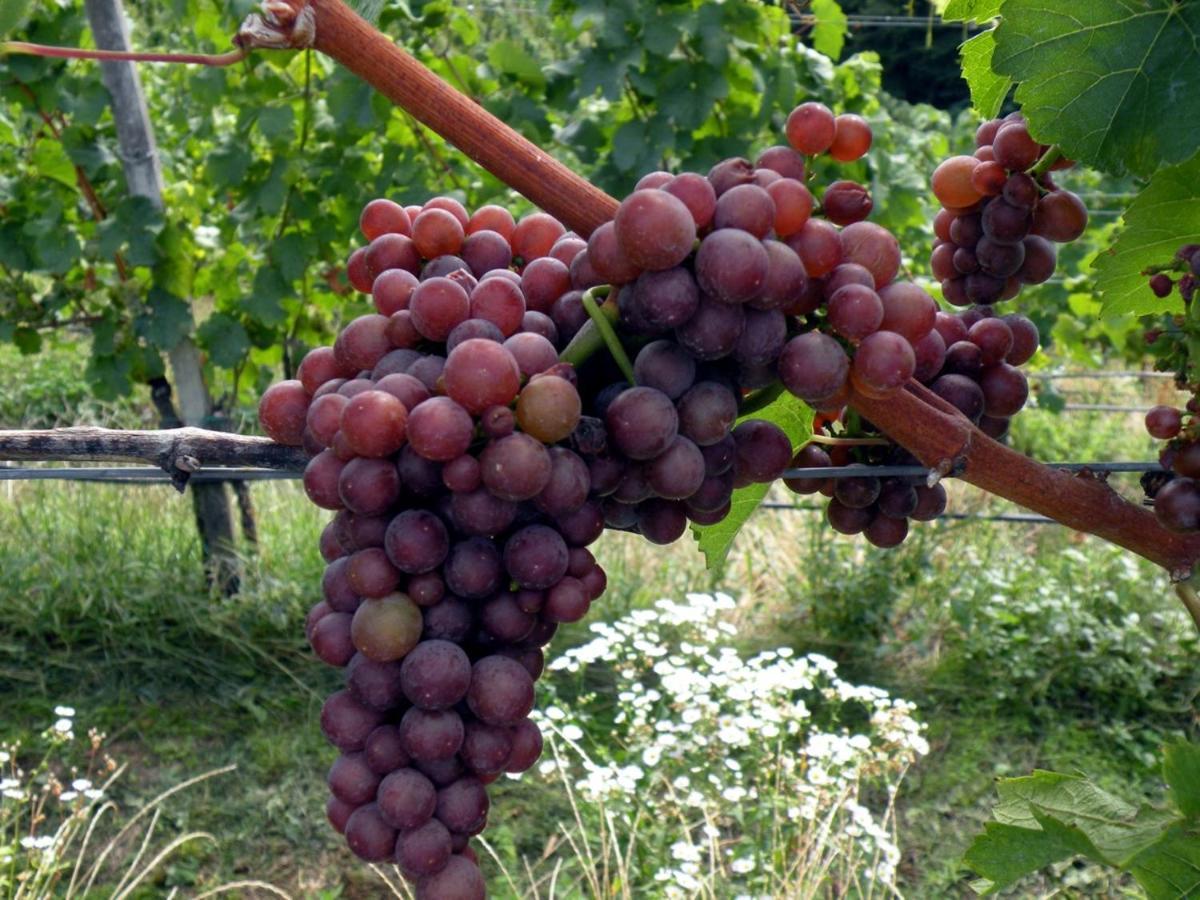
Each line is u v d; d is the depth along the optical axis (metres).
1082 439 7.07
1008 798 1.07
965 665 4.76
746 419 1.15
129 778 4.01
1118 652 4.74
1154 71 0.93
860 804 4.01
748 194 0.77
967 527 5.31
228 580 4.80
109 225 4.52
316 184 5.02
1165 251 1.10
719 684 3.60
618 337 0.86
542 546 0.83
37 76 4.48
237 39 0.85
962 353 1.12
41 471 2.04
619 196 5.00
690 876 3.01
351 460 0.84
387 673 0.85
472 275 0.98
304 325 5.53
